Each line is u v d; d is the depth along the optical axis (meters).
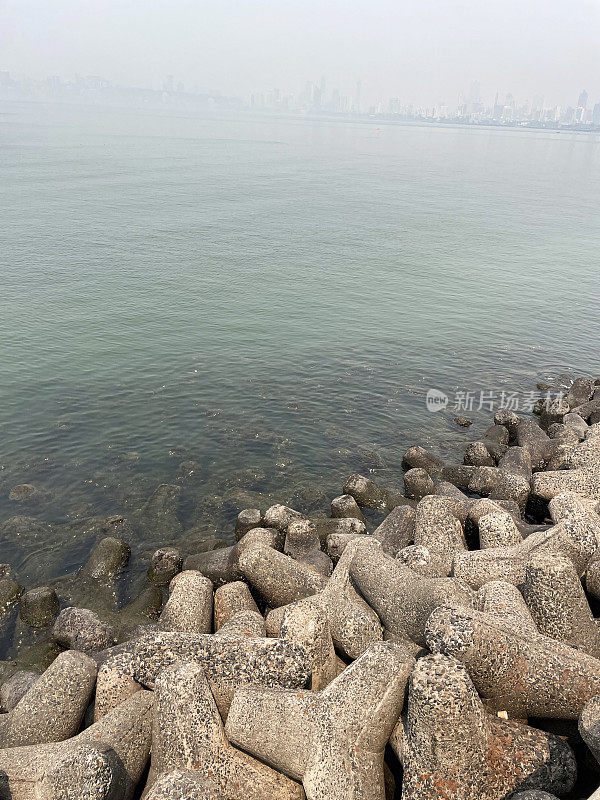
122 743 8.66
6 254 49.53
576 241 65.38
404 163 165.50
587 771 8.19
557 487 17.27
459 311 40.44
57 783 7.96
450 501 15.69
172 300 39.94
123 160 132.25
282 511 17.42
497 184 122.44
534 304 42.38
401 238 64.06
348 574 12.03
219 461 21.94
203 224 66.94
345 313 39.06
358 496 19.52
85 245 54.16
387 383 29.17
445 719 7.26
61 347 31.41
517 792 7.52
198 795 7.17
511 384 29.72
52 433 23.25
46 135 193.38
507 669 8.35
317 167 142.62
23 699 9.97
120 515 18.72
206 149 174.62
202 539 17.80
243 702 8.66
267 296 41.78
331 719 7.88
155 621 14.39
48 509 18.91
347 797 7.41
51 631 13.85
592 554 11.77
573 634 10.00
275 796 8.02
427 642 8.69
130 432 23.58
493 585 11.02
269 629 11.39
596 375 31.14
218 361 30.66
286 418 25.23
